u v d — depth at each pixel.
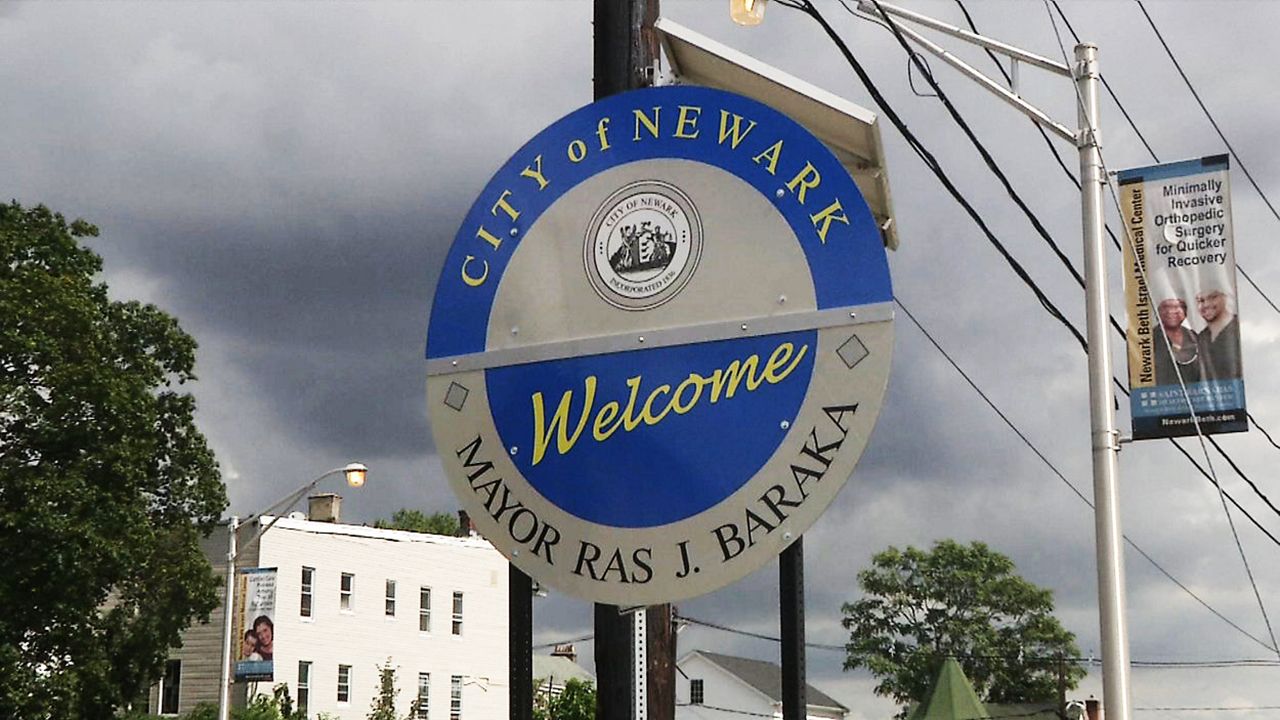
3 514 32.47
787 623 6.07
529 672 6.48
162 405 36.97
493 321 6.55
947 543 65.75
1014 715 53.62
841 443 5.88
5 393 33.03
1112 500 12.51
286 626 49.91
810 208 6.11
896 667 64.75
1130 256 14.19
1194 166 14.04
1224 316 13.89
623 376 6.29
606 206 6.48
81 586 33.41
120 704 35.56
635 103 6.50
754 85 7.16
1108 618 12.33
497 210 6.65
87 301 35.00
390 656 52.69
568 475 6.29
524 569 6.30
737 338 6.13
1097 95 13.06
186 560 36.88
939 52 13.01
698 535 6.04
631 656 7.01
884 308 5.91
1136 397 14.05
